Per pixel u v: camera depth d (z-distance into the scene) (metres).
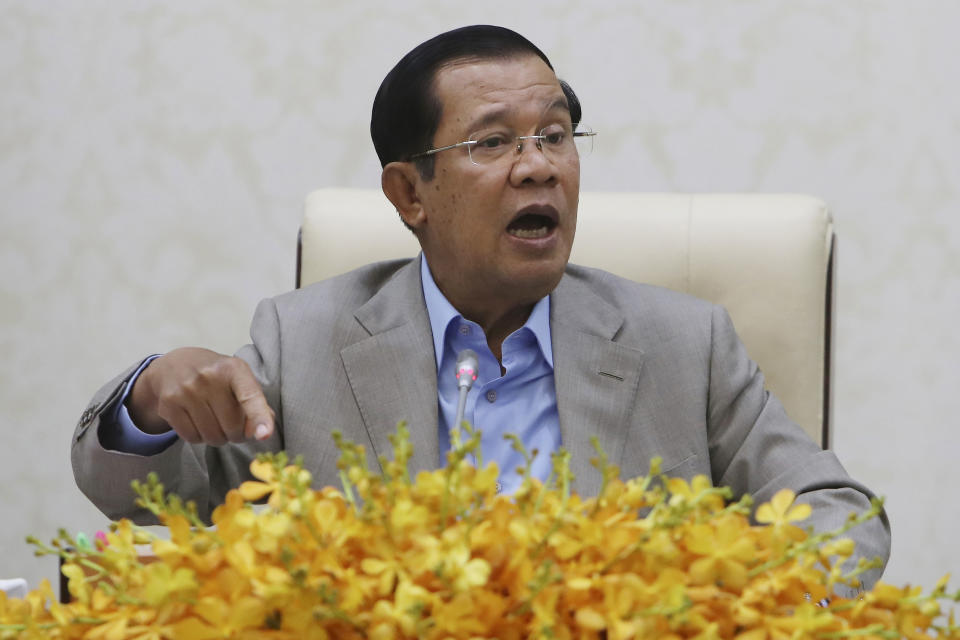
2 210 11.64
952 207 10.81
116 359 11.52
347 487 3.32
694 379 6.61
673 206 7.60
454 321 6.57
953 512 10.88
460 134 6.08
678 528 3.22
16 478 11.70
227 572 3.11
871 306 10.89
